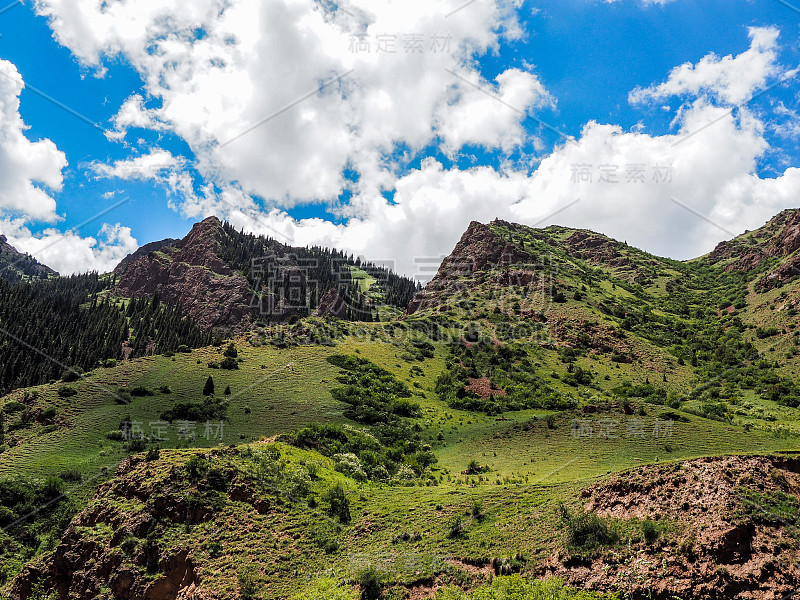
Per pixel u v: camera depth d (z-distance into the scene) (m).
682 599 23.72
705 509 27.61
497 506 36.62
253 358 106.38
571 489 36.22
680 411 67.38
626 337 130.50
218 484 39.84
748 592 23.27
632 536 27.77
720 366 111.12
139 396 83.50
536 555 28.97
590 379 106.88
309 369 101.50
